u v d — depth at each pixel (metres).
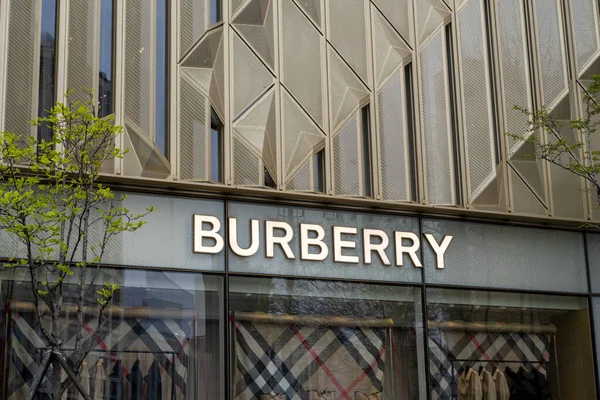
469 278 18.58
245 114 17.17
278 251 17.11
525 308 18.95
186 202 16.61
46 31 16.03
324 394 16.88
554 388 18.77
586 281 19.61
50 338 12.89
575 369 19.03
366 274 17.70
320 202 17.59
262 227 17.09
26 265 14.44
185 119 16.67
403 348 17.69
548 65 19.98
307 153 17.50
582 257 19.73
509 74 19.58
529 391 18.56
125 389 15.50
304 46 17.92
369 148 18.05
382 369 17.42
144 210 16.23
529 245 19.33
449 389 17.89
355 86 18.16
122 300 15.74
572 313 19.33
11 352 14.91
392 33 18.69
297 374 16.75
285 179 17.22
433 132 18.62
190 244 16.47
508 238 19.17
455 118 18.94
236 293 16.62
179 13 17.05
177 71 16.80
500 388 18.31
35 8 15.98
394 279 17.92
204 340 16.23
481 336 18.41
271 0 17.86
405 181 18.17
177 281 16.23
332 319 17.23
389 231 18.08
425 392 17.67
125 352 15.60
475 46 19.41
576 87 20.16
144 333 15.80
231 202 16.95
